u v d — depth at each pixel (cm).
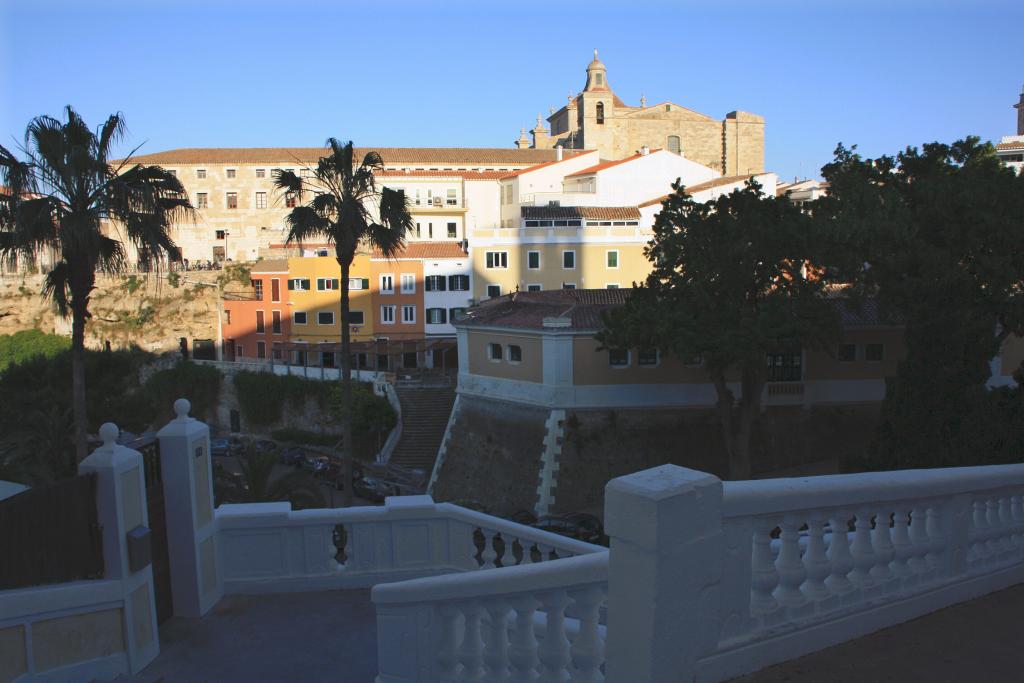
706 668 524
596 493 4431
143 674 905
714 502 518
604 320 4031
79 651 859
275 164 9725
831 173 3931
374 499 5100
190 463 1067
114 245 2344
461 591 673
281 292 7625
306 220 3331
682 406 4519
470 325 4978
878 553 666
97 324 8350
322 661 945
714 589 523
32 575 828
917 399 3131
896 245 3453
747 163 10500
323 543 1194
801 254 3744
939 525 727
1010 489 795
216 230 9744
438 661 703
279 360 7781
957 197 3325
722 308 3900
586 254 7050
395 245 3512
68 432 3138
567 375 4484
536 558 1200
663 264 4144
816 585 619
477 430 4981
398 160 8806
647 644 486
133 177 2322
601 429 4503
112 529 884
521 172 8294
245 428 7188
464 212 8431
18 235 2120
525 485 4553
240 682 889
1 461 3173
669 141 10356
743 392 4006
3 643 793
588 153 8850
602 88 10256
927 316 3164
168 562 1066
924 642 631
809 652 600
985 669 585
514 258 7100
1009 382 4916
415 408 6147
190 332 8188
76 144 2236
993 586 757
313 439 6606
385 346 7050
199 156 9788
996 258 3234
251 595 1162
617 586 505
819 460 4669
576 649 606
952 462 2916
